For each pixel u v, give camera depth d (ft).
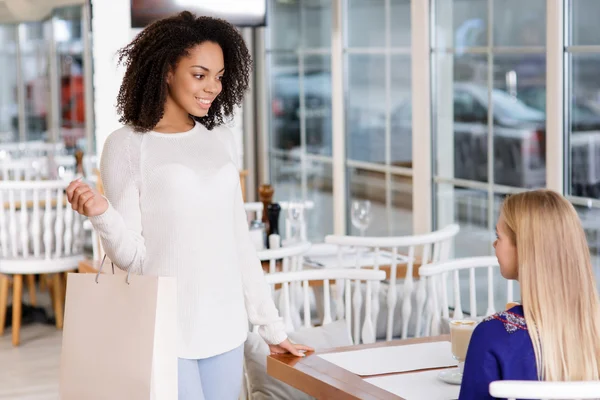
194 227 8.27
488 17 16.69
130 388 7.68
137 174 8.23
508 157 16.46
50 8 32.22
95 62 21.68
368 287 11.76
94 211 7.76
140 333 7.61
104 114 21.74
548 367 6.82
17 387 17.07
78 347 7.95
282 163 24.93
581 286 6.92
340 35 21.26
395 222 19.89
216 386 8.46
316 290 14.58
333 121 21.77
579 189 15.01
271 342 9.12
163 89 8.33
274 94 25.02
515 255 7.18
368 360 9.04
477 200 17.42
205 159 8.47
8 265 19.95
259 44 25.43
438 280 13.50
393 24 19.33
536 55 15.58
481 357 6.91
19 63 34.91
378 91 20.13
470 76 17.31
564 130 15.14
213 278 8.34
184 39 8.28
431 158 18.58
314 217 23.43
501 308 16.94
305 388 8.57
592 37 14.42
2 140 35.47
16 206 21.16
